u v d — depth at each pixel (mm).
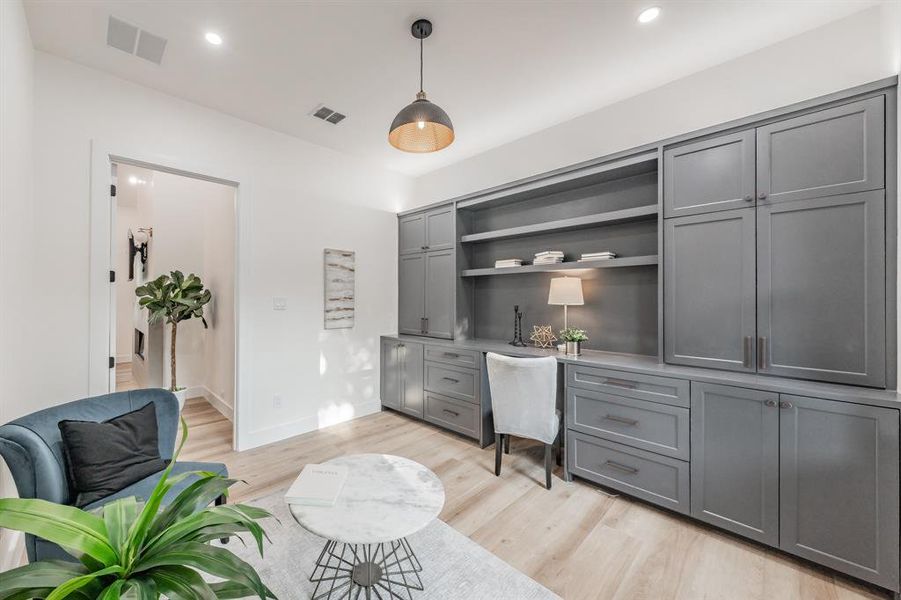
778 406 1804
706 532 2020
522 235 3422
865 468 1604
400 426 3680
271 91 2730
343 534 1289
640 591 1613
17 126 1812
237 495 2391
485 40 2221
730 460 1938
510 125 3316
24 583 645
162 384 4383
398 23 2074
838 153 1789
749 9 2008
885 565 1556
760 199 1991
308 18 2025
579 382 2535
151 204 4688
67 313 2297
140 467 1729
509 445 3090
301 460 2906
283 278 3367
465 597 1573
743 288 2047
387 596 1566
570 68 2508
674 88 2662
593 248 3084
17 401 1935
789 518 1771
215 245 4234
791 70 2232
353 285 3908
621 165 2611
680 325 2270
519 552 1853
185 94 2752
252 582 755
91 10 1938
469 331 3889
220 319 4070
